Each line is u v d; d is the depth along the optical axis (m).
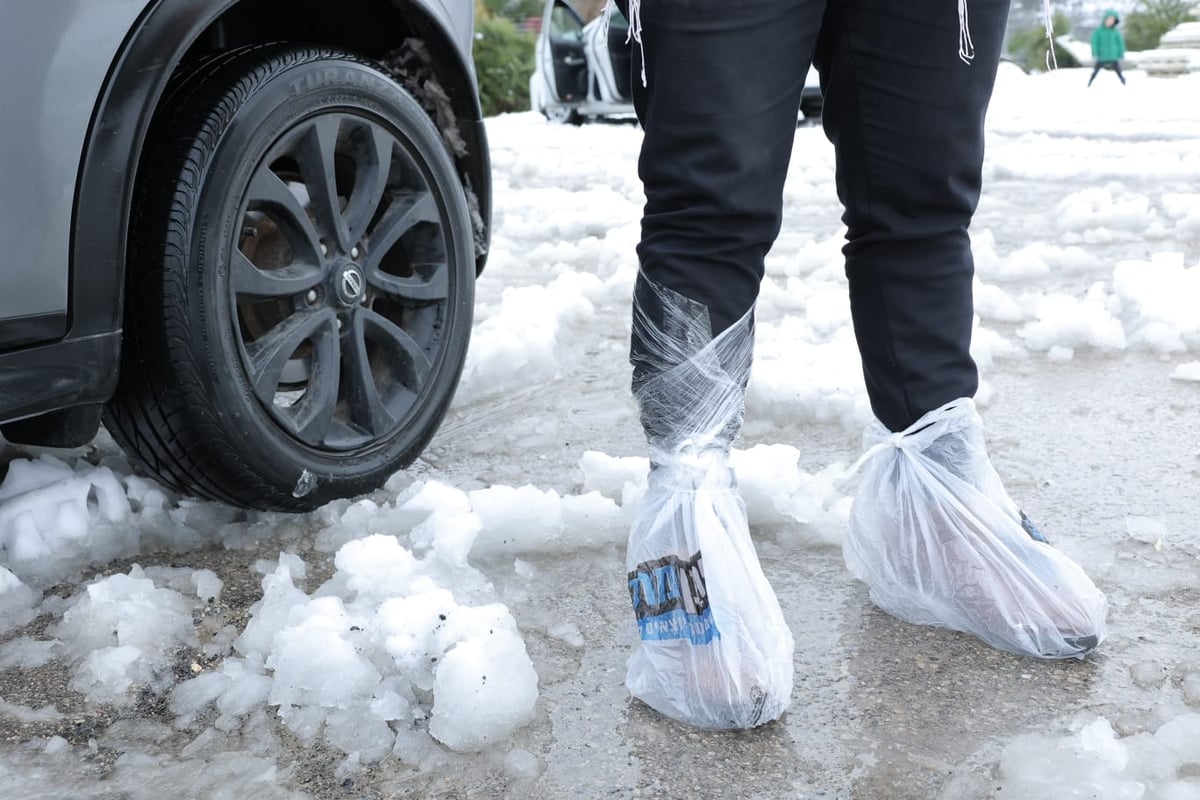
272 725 1.45
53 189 1.64
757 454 2.10
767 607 1.44
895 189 1.51
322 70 1.96
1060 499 2.12
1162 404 2.61
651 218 1.45
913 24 1.41
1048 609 1.55
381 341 2.14
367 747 1.40
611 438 2.53
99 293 1.71
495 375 2.91
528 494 1.96
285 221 1.94
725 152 1.36
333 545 1.97
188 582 1.83
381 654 1.57
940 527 1.60
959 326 1.58
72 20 1.63
